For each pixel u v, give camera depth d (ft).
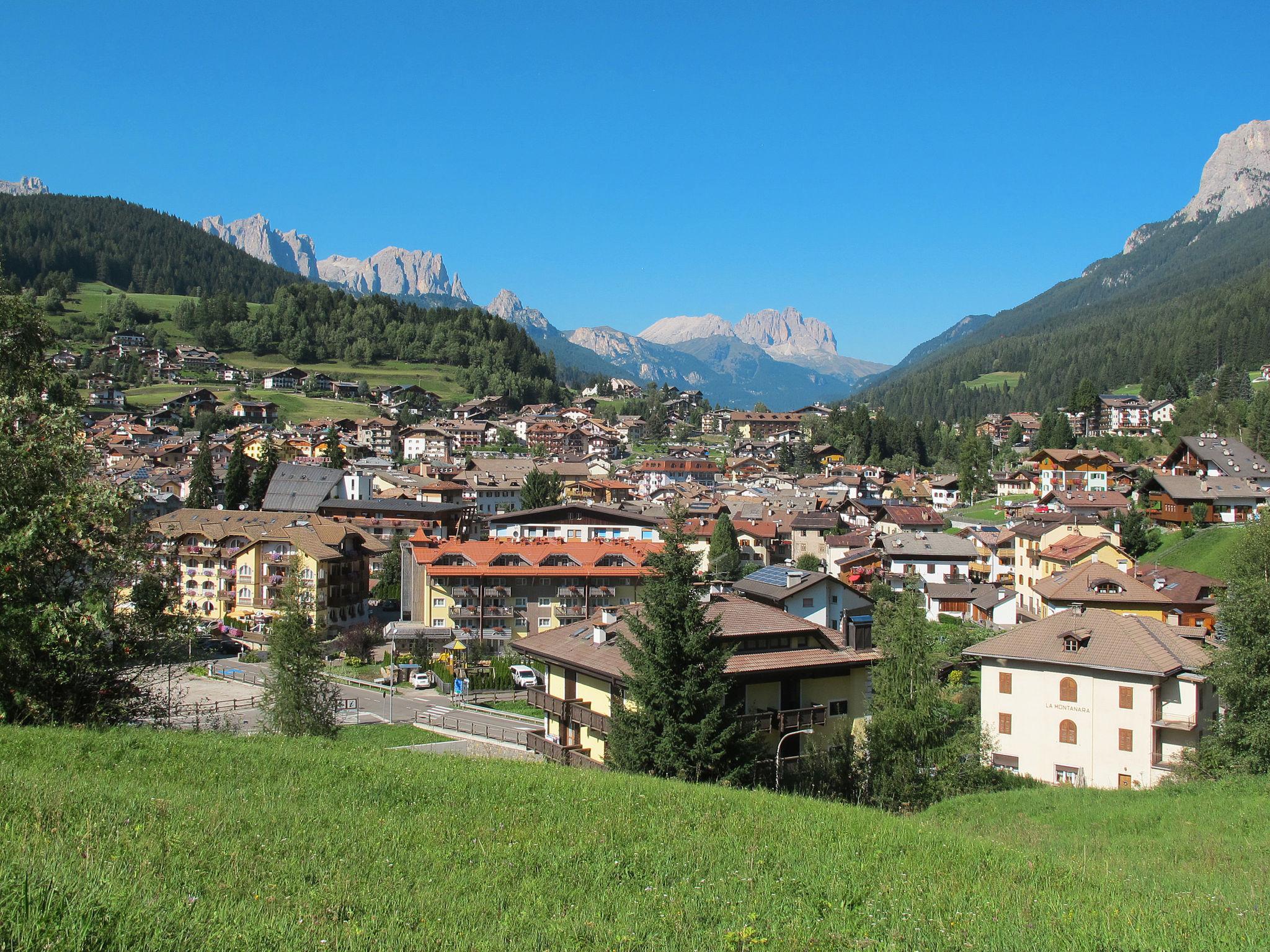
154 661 120.67
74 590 108.78
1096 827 125.49
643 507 547.08
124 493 112.88
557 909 53.42
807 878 64.80
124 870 47.75
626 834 74.90
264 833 64.34
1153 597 285.43
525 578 312.09
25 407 112.57
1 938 35.06
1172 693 174.19
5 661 103.91
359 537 369.30
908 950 49.37
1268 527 202.49
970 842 83.56
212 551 339.77
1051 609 298.56
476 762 106.11
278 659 171.42
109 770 83.61
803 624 161.17
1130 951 50.57
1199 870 92.48
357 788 84.07
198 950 37.93
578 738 158.40
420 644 301.84
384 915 48.24
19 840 52.01
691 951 47.03
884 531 515.91
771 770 141.08
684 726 124.98
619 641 133.08
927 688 147.95
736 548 440.45
